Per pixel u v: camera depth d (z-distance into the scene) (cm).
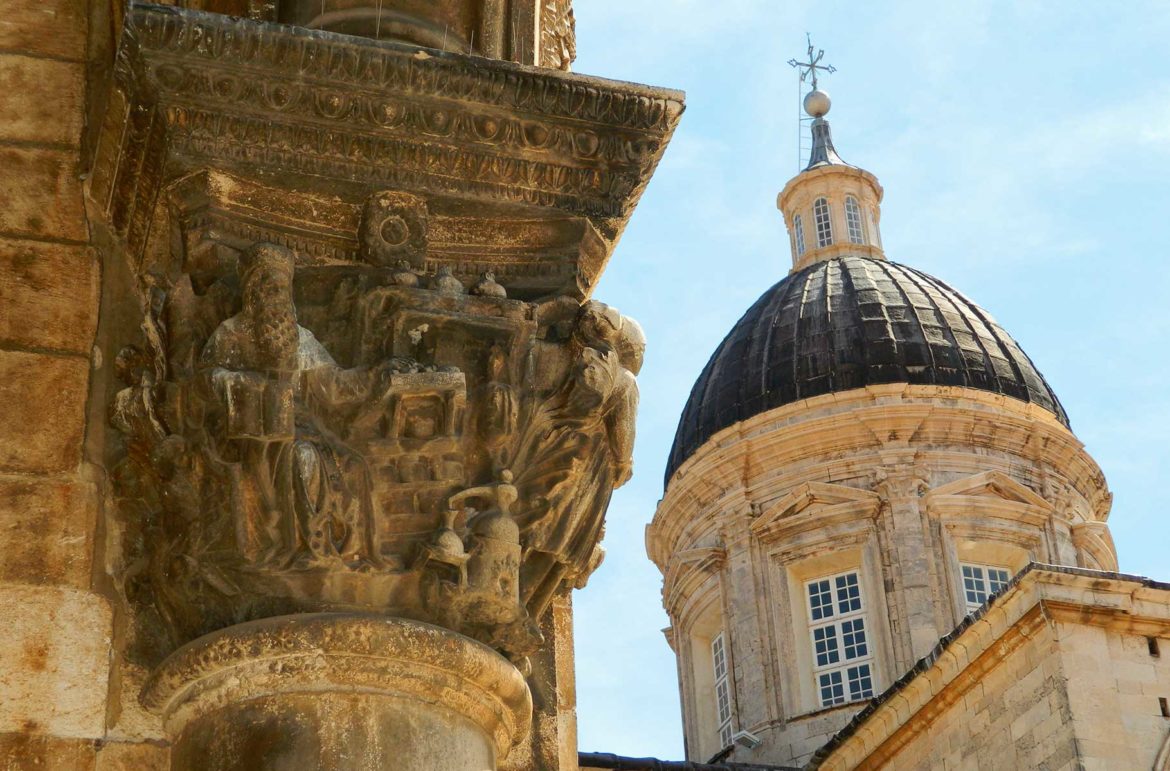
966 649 2625
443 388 548
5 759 522
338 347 562
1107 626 2450
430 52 575
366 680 525
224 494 534
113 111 580
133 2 554
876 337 4272
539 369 579
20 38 624
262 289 539
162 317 557
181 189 562
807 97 5309
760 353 4366
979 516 4025
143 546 561
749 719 3931
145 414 548
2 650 536
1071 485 4184
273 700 522
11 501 556
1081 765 2338
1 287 586
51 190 604
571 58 802
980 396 4156
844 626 3962
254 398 528
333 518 538
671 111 601
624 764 2952
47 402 573
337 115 570
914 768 2752
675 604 4306
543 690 618
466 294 577
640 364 603
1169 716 2386
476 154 587
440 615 546
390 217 578
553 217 600
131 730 539
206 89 561
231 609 534
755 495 4194
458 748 535
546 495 577
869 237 4888
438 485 554
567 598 651
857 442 4138
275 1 639
